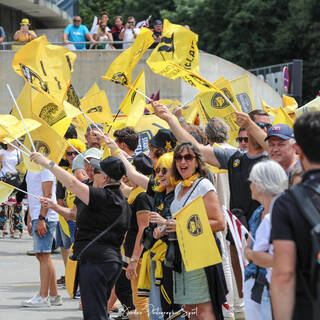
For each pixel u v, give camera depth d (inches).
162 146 631.8
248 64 3553.2
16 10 2773.1
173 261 534.9
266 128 614.9
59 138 650.8
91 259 541.6
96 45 1867.6
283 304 343.6
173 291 546.6
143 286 590.2
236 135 861.8
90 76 1760.6
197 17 3661.4
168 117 599.8
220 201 698.8
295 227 343.3
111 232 547.5
